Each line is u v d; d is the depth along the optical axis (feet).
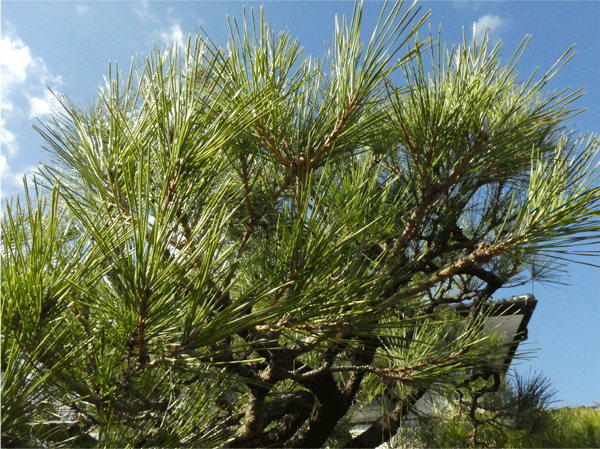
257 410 3.00
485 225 4.99
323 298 2.05
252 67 2.37
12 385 1.60
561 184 2.14
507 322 5.13
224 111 2.11
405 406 4.60
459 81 2.55
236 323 1.80
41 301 1.69
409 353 3.23
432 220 3.84
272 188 2.94
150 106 2.14
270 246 2.66
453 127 2.51
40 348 1.70
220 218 1.83
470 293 4.75
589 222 2.06
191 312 1.77
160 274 1.70
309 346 2.24
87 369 2.08
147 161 1.90
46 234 1.74
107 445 1.85
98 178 2.14
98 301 1.79
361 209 2.24
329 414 3.87
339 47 2.44
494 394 6.04
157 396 2.35
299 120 2.49
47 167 1.91
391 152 3.23
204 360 2.55
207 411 2.50
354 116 2.46
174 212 1.85
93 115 2.45
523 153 2.82
